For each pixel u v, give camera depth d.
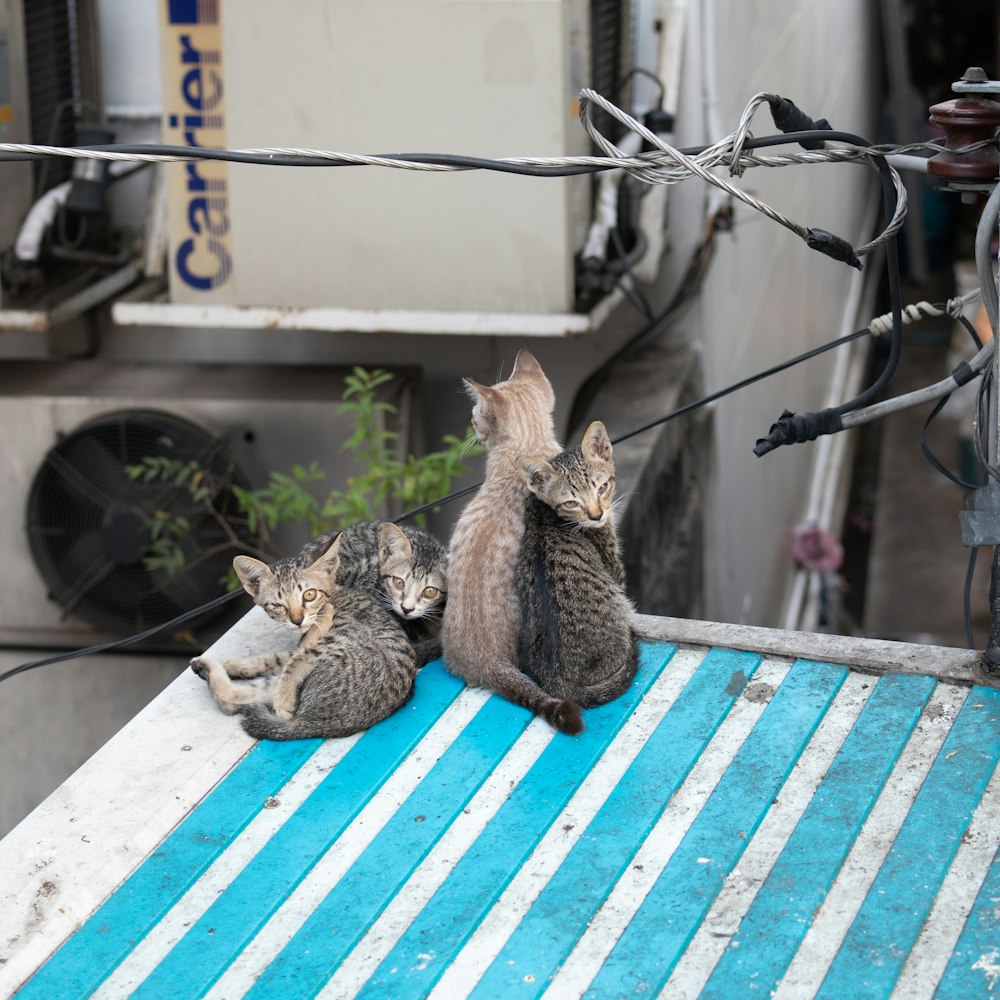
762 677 3.38
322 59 4.18
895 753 3.25
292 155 3.28
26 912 3.14
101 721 4.68
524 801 3.25
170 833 3.24
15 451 4.52
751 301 5.51
